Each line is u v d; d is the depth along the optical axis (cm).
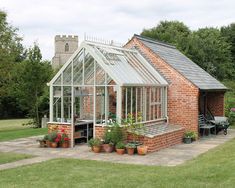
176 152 1769
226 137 2372
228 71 5706
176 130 2055
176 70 2281
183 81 2266
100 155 1677
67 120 1944
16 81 3491
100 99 1964
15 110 5319
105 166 1418
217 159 1449
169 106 2305
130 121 1797
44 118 3206
